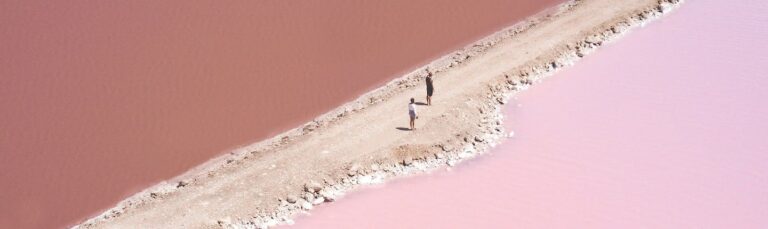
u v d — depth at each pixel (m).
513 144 28.17
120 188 26.75
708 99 29.95
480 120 29.11
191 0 36.84
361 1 37.12
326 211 25.41
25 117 29.84
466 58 33.03
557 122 29.12
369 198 25.92
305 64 33.03
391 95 30.84
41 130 29.23
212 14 35.94
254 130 29.53
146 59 33.03
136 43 33.94
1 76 31.84
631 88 30.77
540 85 31.22
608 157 27.36
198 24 35.22
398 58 33.47
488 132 28.64
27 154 28.08
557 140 28.25
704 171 26.55
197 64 32.84
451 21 35.84
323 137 28.39
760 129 28.30
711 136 28.08
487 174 26.91
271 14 36.03
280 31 34.97
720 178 26.22
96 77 32.00
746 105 29.53
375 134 28.23
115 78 31.95
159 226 24.41
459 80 31.28
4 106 30.33
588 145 27.94
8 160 27.77
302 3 36.88
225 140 29.05
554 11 36.28
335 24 35.53
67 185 26.78
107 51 33.44
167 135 29.20
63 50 33.44
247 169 26.98
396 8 36.72
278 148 28.12
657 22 34.81
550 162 27.28
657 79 31.20
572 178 26.53
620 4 36.03
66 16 35.53
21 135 28.95
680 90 30.50
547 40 33.59
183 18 35.59
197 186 26.34
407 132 28.23
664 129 28.53
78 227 24.81
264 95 31.30
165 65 32.75
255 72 32.50
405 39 34.66
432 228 24.66
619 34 34.06
